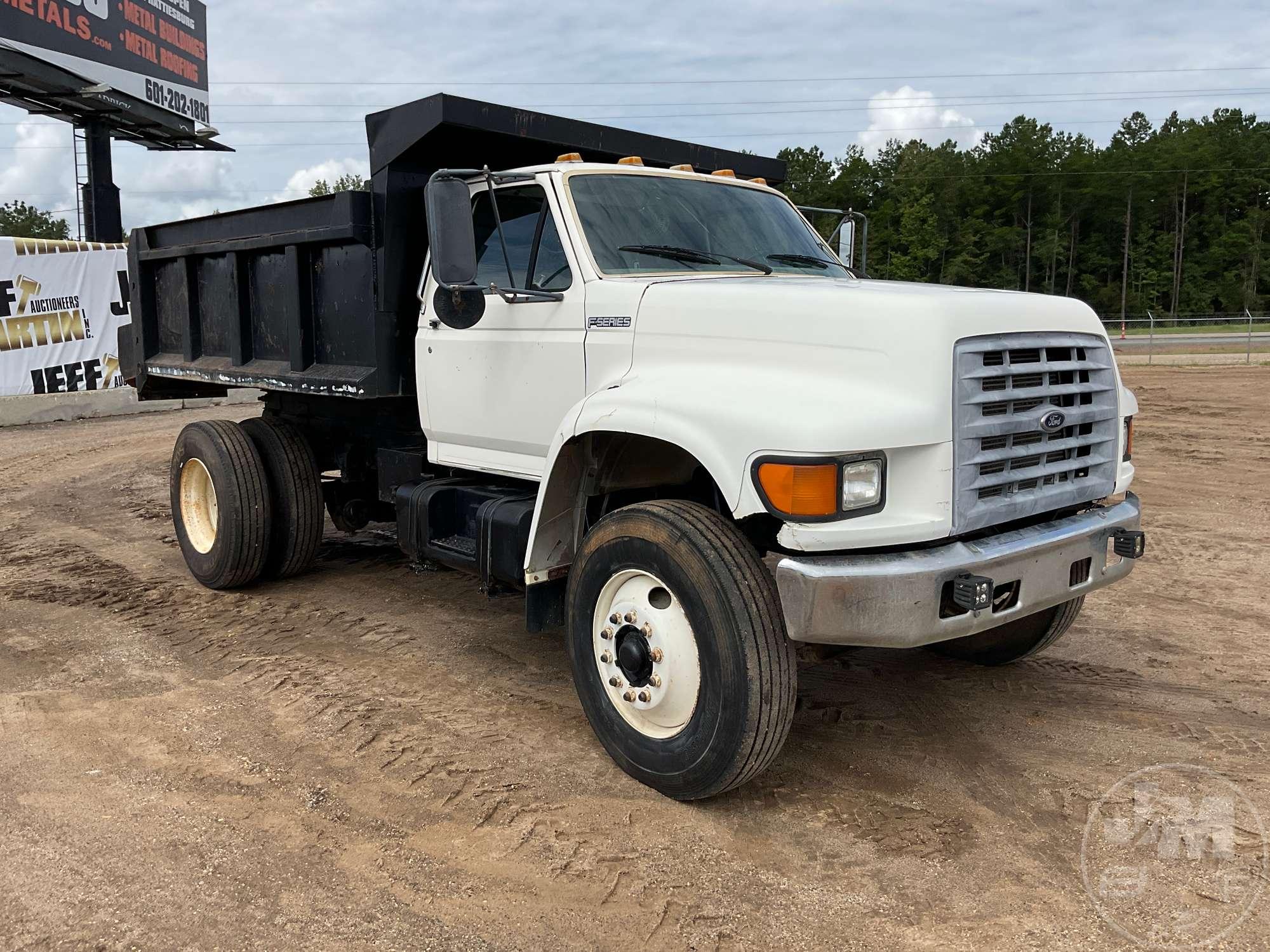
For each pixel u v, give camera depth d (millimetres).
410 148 4805
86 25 22422
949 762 3920
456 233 4016
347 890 3047
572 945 2783
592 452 4094
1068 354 3742
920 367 3256
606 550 3699
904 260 85000
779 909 2943
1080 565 3762
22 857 3232
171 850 3273
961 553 3311
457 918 2906
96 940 2805
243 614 5852
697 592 3342
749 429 3275
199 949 2764
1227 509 8797
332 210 5141
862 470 3193
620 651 3701
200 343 6648
